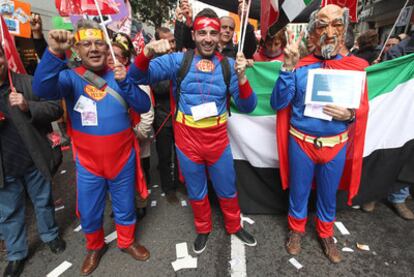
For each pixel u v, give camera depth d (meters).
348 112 1.89
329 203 2.19
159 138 3.00
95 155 1.92
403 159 2.66
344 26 1.84
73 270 2.19
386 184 2.72
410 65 2.38
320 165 2.12
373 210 2.88
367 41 4.18
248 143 2.61
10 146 1.96
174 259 2.28
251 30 3.21
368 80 2.38
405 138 2.59
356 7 2.73
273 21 1.80
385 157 2.62
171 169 3.16
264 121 2.54
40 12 7.08
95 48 1.73
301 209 2.29
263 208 2.82
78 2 2.03
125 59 2.49
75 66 2.05
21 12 2.46
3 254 2.40
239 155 2.71
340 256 2.22
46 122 2.05
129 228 2.23
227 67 1.95
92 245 2.18
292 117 2.12
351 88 1.83
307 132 2.03
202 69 1.89
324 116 1.92
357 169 2.21
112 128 1.89
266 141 2.59
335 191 2.16
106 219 2.84
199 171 2.16
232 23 2.89
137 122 2.15
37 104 1.93
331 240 2.29
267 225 2.67
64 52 1.68
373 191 2.73
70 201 3.16
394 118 2.51
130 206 2.18
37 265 2.25
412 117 2.53
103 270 2.17
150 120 2.50
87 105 1.83
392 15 12.20
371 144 2.55
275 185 2.72
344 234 2.51
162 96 2.89
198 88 1.92
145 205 2.81
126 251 2.32
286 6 1.83
